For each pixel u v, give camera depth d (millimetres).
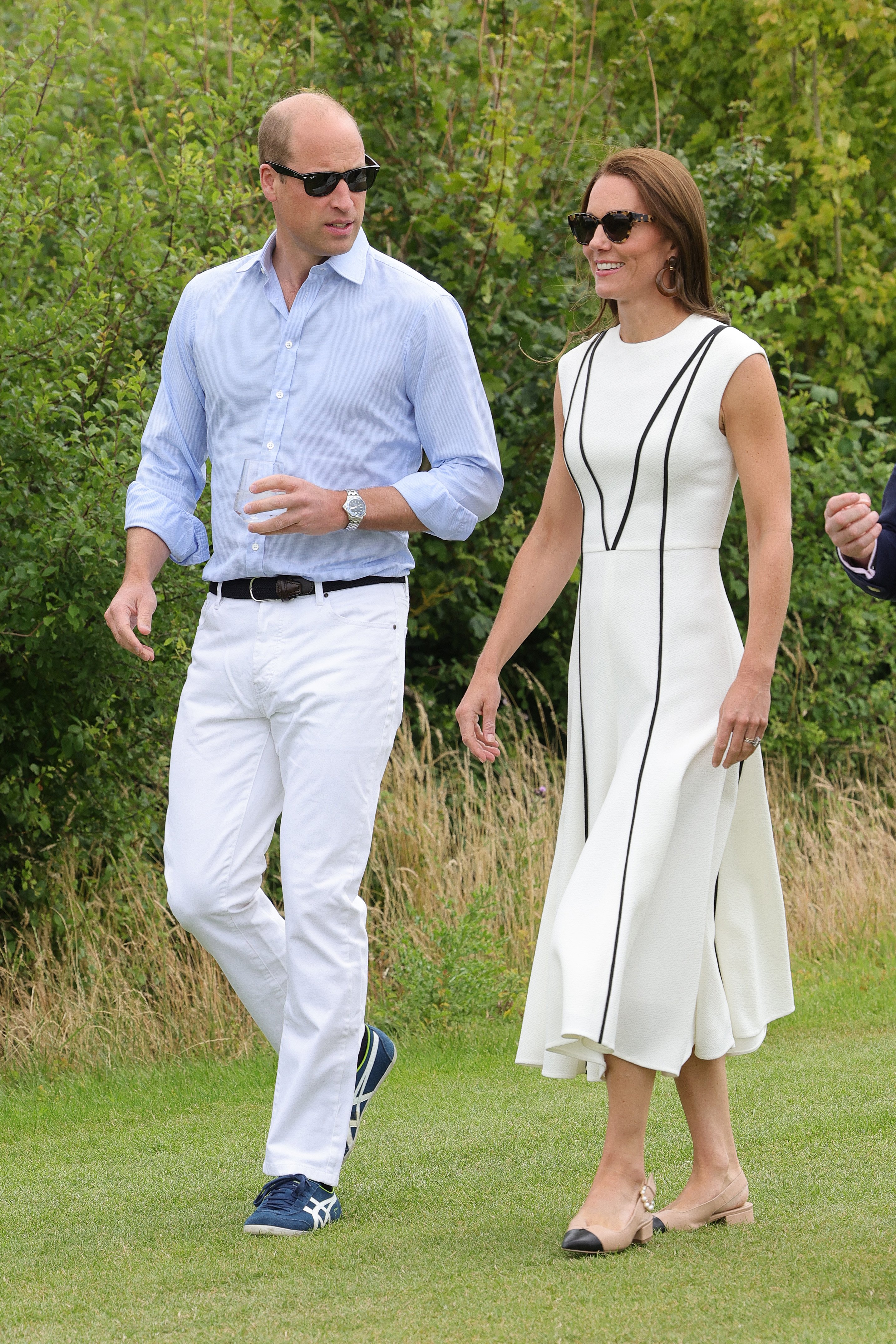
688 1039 9922
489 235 26328
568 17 29672
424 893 22359
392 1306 8781
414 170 27281
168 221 22203
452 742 28531
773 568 9977
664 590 10125
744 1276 9070
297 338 11445
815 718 32406
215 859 11352
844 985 20453
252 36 29188
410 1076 16719
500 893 22875
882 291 35438
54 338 18531
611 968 9586
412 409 11734
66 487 17578
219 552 11555
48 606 17453
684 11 36062
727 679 10188
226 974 11680
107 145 28094
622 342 10531
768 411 10070
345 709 11078
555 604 30125
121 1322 8758
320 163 11102
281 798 11586
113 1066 17812
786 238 35469
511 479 28562
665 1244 9891
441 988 19562
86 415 18125
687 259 10305
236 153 22688
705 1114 10445
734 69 37000
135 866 21625
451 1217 10859
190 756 11547
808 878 24766
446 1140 13461
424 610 29281
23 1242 10766
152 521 11914
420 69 27438
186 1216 11297
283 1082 10969
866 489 32656
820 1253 9531
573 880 9953
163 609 18578
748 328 30531
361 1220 10891
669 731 10016
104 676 18984
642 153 10312
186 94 26781
